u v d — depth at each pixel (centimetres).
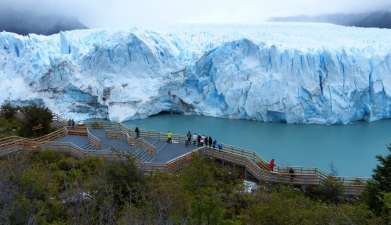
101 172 1291
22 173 1123
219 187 1562
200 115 4022
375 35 4772
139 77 4025
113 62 3994
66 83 3881
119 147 2169
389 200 998
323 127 3588
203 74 4012
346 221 997
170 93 4034
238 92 3797
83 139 2388
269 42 4028
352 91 3700
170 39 4434
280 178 1862
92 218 768
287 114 3669
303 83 3684
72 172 1530
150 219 720
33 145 2108
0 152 1942
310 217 1089
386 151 2889
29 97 3903
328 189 1789
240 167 2055
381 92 3788
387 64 3838
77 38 4456
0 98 3944
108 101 3850
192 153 1883
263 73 3766
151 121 3803
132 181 1234
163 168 1828
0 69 4228
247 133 3347
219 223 946
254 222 1080
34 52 4100
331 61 3709
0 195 862
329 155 2794
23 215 820
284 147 2970
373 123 3756
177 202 973
